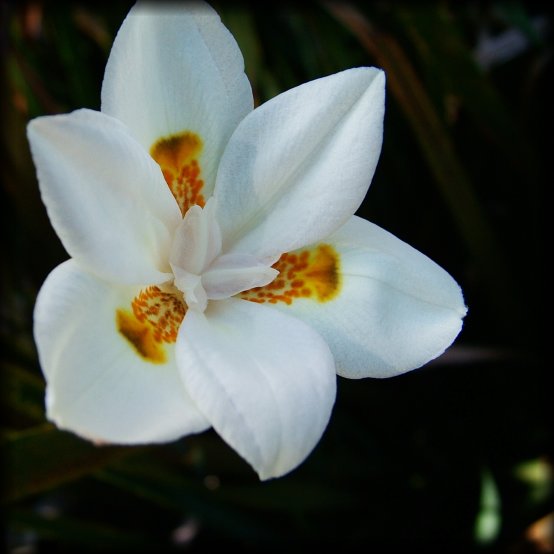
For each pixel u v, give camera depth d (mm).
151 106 199
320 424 183
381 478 281
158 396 185
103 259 184
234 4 271
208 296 200
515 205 292
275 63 292
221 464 268
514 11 276
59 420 174
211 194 206
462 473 283
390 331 197
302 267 205
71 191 181
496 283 275
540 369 283
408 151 292
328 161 198
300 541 272
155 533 284
